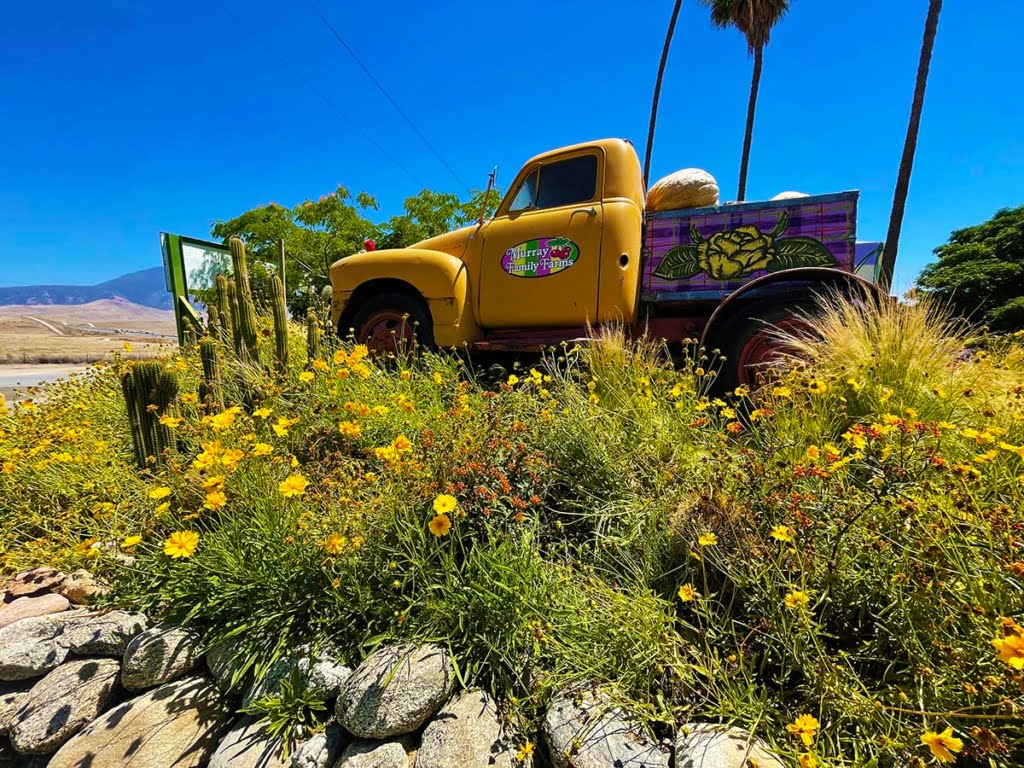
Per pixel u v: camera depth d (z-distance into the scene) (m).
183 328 4.88
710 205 3.56
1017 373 2.52
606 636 1.38
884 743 1.03
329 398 2.51
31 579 1.80
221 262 5.86
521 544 1.59
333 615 1.51
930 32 9.06
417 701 1.27
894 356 2.33
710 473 1.78
